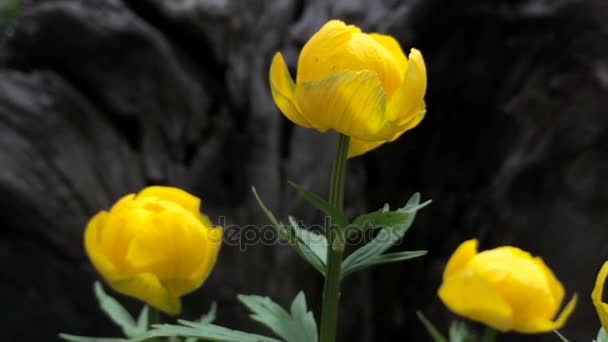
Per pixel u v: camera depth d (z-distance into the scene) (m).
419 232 1.54
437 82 1.47
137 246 0.67
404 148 1.52
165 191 0.69
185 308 1.33
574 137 1.37
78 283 1.28
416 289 1.55
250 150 1.39
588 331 1.39
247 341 0.68
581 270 1.39
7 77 1.27
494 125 1.46
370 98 0.65
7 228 1.24
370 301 1.54
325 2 1.46
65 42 1.28
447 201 1.52
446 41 1.44
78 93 1.29
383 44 0.68
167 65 1.31
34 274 1.26
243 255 1.36
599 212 1.38
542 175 1.41
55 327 1.28
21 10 1.29
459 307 0.67
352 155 0.68
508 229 1.44
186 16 1.33
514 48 1.41
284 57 1.41
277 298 1.37
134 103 1.31
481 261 0.67
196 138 1.36
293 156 1.39
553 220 1.40
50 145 1.25
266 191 1.37
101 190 1.29
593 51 1.36
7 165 1.21
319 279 1.41
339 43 0.66
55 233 1.25
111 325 1.31
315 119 0.66
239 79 1.39
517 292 0.67
